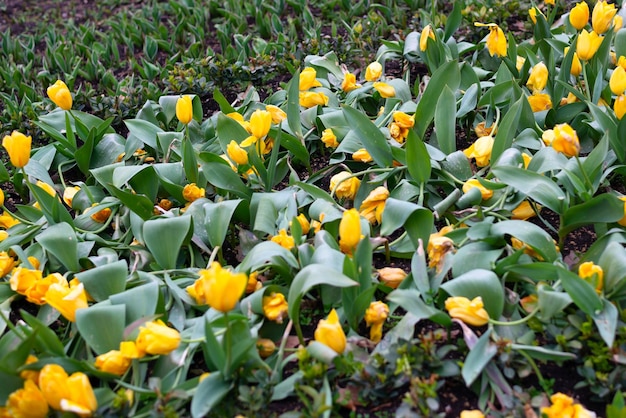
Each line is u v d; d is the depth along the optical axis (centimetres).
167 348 241
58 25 602
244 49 466
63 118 408
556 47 376
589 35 324
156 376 254
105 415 235
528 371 241
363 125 324
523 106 338
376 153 327
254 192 334
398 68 448
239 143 345
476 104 357
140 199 316
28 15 632
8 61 525
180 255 314
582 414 217
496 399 242
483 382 240
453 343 262
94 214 335
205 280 214
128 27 540
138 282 288
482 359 234
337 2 532
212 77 457
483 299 254
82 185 349
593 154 286
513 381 247
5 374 241
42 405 231
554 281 266
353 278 254
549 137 301
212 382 235
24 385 239
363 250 254
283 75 459
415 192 316
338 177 321
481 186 301
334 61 421
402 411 231
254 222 317
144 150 390
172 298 281
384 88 366
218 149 364
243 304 263
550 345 249
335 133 353
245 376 243
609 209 272
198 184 343
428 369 243
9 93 480
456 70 336
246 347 231
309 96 374
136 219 321
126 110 438
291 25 495
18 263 315
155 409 232
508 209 299
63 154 387
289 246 281
